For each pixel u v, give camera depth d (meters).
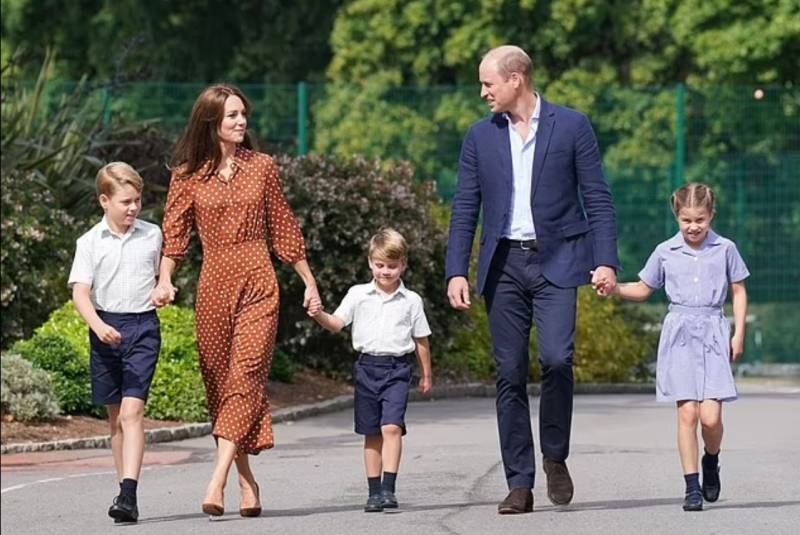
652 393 50.94
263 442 21.53
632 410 38.47
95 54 75.50
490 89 21.50
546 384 21.45
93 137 45.75
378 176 44.00
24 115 45.19
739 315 21.83
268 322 21.64
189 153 21.83
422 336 22.84
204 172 21.77
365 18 70.12
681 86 57.12
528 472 21.62
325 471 26.69
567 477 21.77
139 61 74.81
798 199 56.97
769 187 56.97
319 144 57.38
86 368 33.97
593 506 22.05
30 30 76.56
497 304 21.59
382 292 22.72
